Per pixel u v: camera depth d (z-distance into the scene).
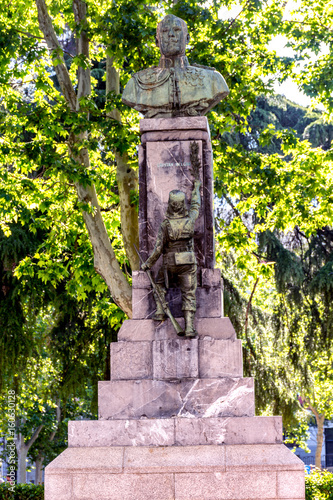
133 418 7.93
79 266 15.74
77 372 19.53
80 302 19.14
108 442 7.71
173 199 8.34
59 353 19.70
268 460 7.33
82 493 7.33
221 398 7.92
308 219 15.23
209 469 7.30
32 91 20.83
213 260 8.94
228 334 8.24
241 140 21.44
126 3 14.37
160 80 9.44
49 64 16.55
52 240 16.11
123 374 8.16
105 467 7.37
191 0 14.86
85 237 16.09
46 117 14.11
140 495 7.30
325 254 21.14
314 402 26.17
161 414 7.93
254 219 19.77
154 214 9.00
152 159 9.09
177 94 9.37
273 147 21.61
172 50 9.48
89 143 14.00
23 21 16.31
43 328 22.33
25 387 22.78
